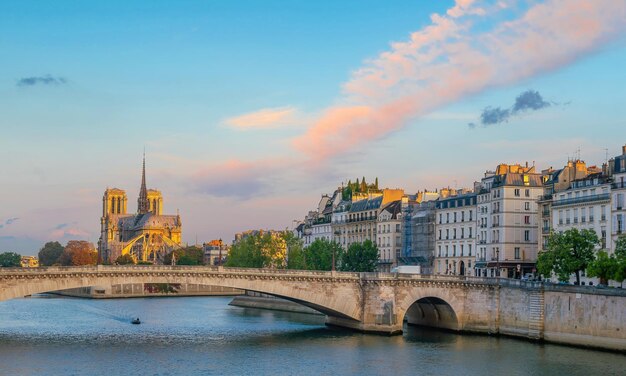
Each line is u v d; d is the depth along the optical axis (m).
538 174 178.75
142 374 95.94
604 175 151.00
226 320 169.25
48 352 112.12
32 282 122.06
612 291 112.44
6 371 96.50
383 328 139.88
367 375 96.12
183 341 126.19
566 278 131.00
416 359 107.81
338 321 151.50
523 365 102.31
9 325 154.62
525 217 175.88
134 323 159.25
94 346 119.06
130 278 128.62
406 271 161.25
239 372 97.81
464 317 143.62
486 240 181.62
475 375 95.69
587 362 103.88
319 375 96.25
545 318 127.00
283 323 161.00
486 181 186.38
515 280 134.88
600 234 148.12
